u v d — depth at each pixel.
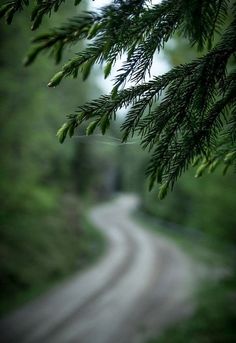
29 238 14.62
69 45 1.01
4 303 10.16
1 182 12.14
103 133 1.27
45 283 12.95
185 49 5.99
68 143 22.05
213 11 1.19
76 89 18.70
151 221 36.09
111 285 13.04
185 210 30.23
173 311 9.75
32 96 11.97
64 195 24.58
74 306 10.34
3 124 11.70
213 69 1.25
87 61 1.15
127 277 14.37
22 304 10.32
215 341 6.97
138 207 46.81
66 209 21.89
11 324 8.68
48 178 23.06
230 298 9.52
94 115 1.25
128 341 7.80
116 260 18.09
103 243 22.77
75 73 1.16
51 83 1.15
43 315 9.46
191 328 7.94
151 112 1.30
